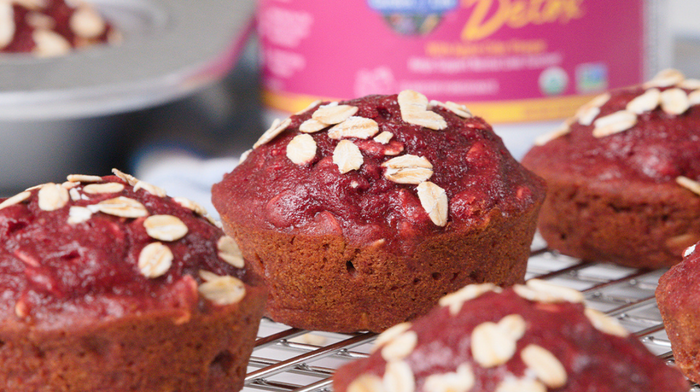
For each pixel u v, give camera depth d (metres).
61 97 0.43
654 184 0.35
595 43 0.46
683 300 0.31
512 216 0.33
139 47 0.48
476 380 0.27
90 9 0.50
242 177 0.34
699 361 0.31
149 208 0.30
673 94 0.36
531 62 0.46
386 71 0.46
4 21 0.47
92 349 0.29
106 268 0.29
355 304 0.33
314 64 0.47
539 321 0.27
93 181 0.30
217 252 0.30
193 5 0.56
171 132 0.50
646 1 0.47
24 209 0.30
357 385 0.27
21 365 0.29
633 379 0.27
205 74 0.46
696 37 0.63
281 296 0.34
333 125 0.33
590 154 0.36
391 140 0.33
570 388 0.27
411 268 0.33
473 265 0.33
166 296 0.29
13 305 0.29
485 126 0.34
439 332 0.27
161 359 0.30
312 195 0.33
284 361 0.31
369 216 0.33
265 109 0.51
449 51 0.46
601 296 0.34
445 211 0.32
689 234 0.35
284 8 0.48
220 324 0.30
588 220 0.36
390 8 0.45
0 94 0.42
